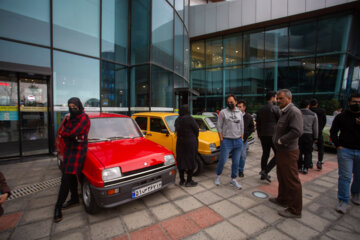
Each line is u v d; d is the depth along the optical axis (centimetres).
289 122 250
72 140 248
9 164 495
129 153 275
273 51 1491
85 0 690
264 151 383
